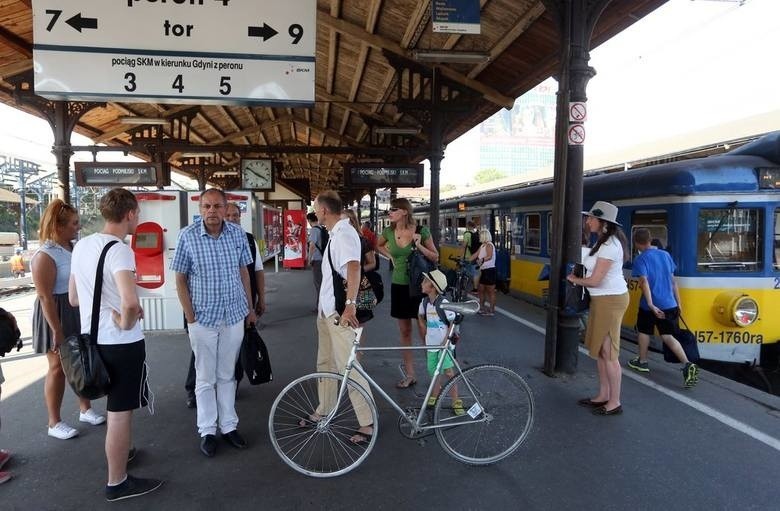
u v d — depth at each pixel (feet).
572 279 14.80
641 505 10.25
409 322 16.66
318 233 28.14
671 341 17.79
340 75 39.93
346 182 38.11
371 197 86.94
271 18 19.02
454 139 44.60
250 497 10.49
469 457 11.80
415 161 52.90
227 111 51.06
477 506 10.22
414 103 33.27
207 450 12.15
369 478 11.25
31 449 12.46
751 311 19.95
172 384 17.33
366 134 58.85
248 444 12.79
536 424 14.02
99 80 18.29
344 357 12.44
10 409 14.98
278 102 19.17
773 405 15.39
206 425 12.30
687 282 20.70
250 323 13.10
